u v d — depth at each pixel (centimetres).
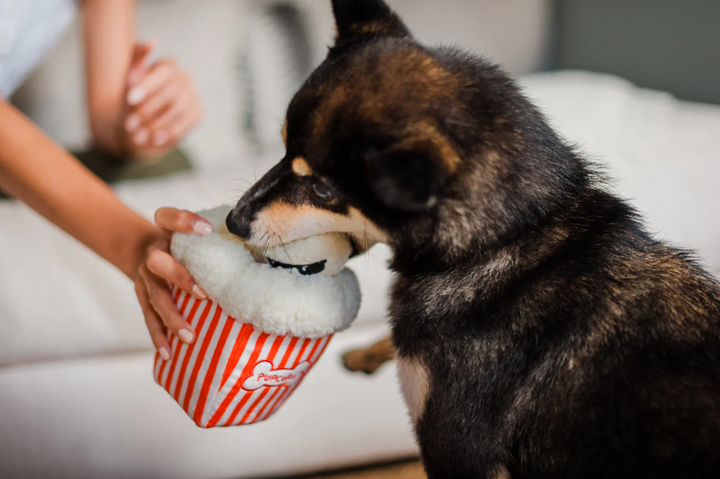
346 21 79
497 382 71
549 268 72
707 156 119
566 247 72
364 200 69
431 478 74
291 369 68
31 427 97
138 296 74
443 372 71
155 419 98
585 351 69
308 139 70
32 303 98
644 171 115
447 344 72
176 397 69
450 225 70
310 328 66
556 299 71
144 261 73
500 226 71
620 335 69
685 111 137
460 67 73
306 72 160
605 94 138
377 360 94
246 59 156
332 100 70
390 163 63
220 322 66
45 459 97
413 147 67
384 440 104
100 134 134
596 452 68
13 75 99
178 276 67
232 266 66
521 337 71
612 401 68
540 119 75
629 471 67
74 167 80
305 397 101
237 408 68
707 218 112
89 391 98
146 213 107
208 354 67
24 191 79
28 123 80
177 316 69
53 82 150
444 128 68
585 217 74
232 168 123
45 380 97
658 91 157
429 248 72
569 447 69
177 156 144
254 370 66
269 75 157
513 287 72
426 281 74
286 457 102
